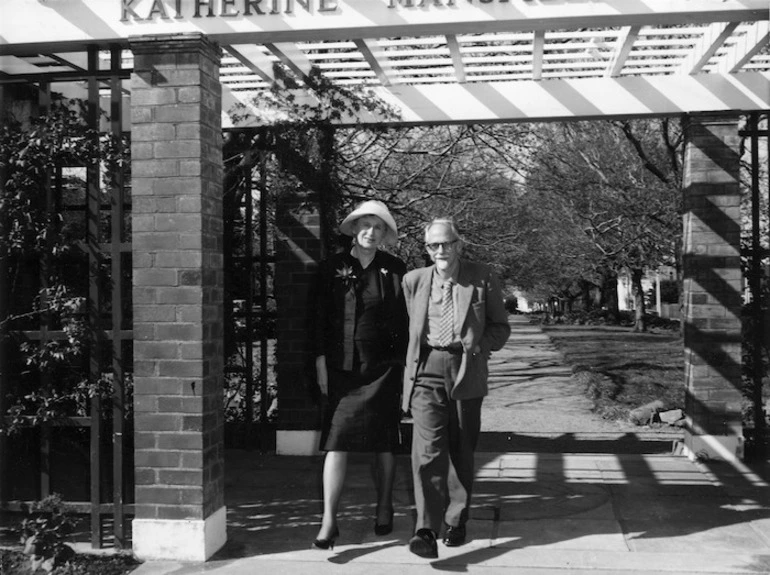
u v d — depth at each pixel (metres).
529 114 7.43
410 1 4.77
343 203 8.95
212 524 4.75
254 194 8.57
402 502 6.07
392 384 4.80
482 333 4.65
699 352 7.39
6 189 4.91
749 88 7.15
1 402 5.05
